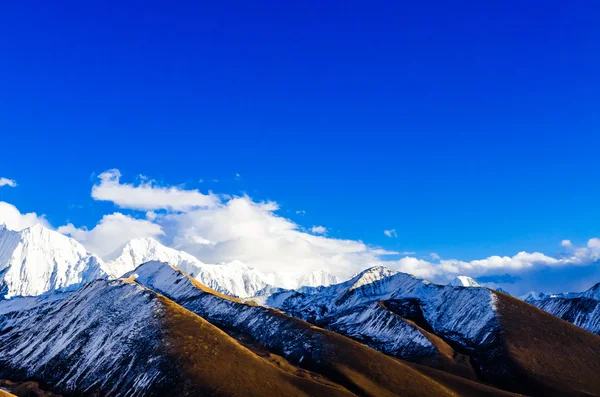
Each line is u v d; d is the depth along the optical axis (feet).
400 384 534.37
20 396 531.91
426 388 530.68
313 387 492.13
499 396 542.98
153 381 505.66
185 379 494.59
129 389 508.12
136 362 544.21
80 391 528.63
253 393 469.57
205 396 467.52
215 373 501.15
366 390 518.37
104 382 531.91
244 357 538.47
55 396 526.57
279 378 506.48
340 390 492.95
